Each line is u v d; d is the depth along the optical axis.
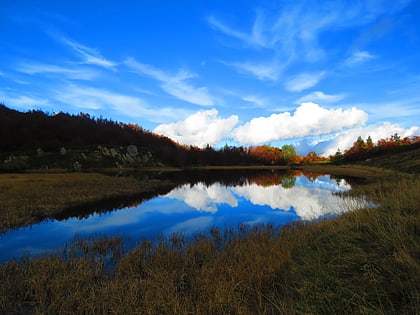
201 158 115.94
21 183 22.44
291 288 4.95
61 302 4.90
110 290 5.17
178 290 5.52
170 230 11.42
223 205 18.44
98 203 18.22
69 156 75.50
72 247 8.50
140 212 15.76
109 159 81.12
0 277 6.05
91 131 117.31
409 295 3.70
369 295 4.05
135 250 7.69
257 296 5.02
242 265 6.14
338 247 6.05
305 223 10.58
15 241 9.74
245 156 132.38
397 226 5.60
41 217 13.77
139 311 4.51
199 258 7.26
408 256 4.34
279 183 36.34
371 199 13.67
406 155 57.22
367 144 103.31
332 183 33.44
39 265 6.48
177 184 34.62
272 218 13.91
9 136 83.69
